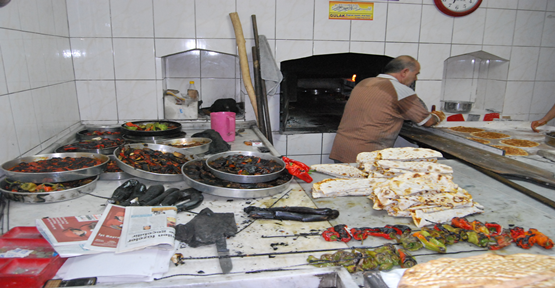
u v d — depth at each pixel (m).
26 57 1.62
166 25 2.33
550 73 2.92
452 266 0.80
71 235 0.91
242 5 2.38
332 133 2.74
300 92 3.14
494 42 2.75
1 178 1.35
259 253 0.92
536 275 0.72
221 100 2.63
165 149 1.61
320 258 0.90
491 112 3.00
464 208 1.17
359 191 1.31
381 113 2.09
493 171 1.54
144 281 0.79
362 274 0.86
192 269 0.85
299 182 1.45
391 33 2.59
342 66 2.76
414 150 1.49
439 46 2.68
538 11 2.74
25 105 1.59
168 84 2.68
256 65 2.38
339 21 2.51
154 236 0.93
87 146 1.66
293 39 2.49
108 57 2.32
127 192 1.22
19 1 1.57
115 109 2.42
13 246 0.89
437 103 2.80
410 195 1.17
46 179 1.23
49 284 0.76
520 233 1.00
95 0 2.22
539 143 2.00
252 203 1.23
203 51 2.67
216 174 1.29
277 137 2.67
